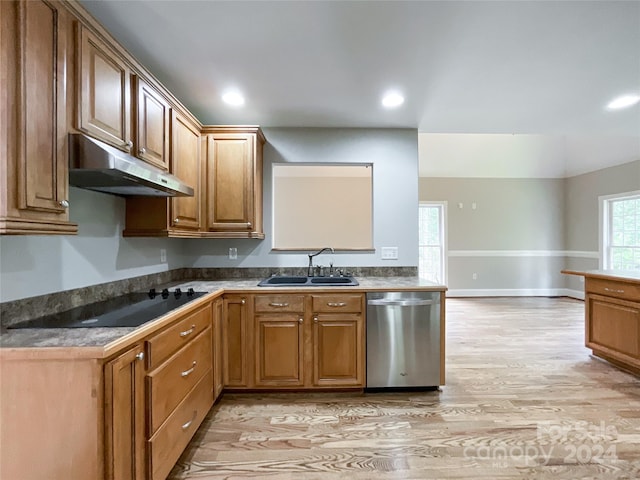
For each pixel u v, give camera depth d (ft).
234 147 8.96
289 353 8.09
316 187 21.39
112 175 4.89
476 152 20.11
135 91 5.72
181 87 7.74
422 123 10.11
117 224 6.96
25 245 4.80
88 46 4.55
